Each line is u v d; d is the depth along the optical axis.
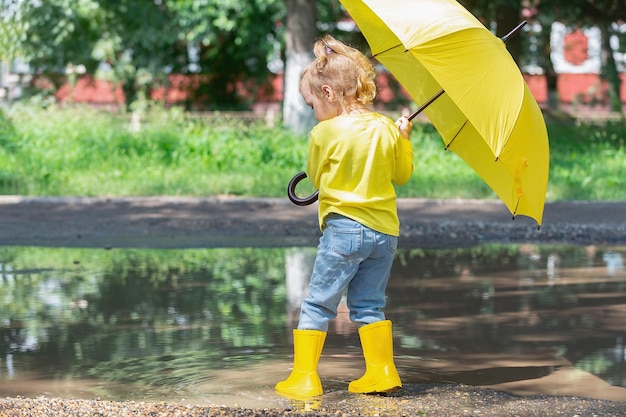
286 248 9.45
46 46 29.19
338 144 4.47
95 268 8.18
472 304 6.73
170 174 16.03
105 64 32.81
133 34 30.25
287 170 17.06
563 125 27.09
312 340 4.46
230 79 34.88
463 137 4.93
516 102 4.32
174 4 28.06
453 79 4.30
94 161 17.22
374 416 3.96
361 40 30.88
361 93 4.60
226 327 5.91
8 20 26.84
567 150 22.02
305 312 4.54
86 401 4.01
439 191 14.49
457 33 4.32
